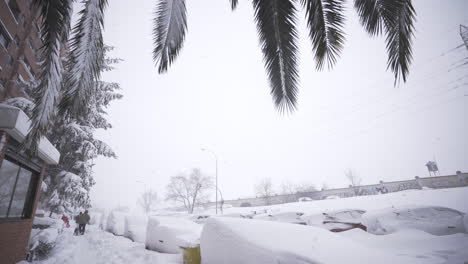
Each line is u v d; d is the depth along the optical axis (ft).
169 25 11.93
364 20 10.06
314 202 97.71
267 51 12.02
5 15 51.70
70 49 9.06
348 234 23.15
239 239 12.53
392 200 67.31
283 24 11.32
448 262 11.85
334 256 10.61
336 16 10.63
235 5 12.34
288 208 85.46
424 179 121.90
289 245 11.51
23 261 19.56
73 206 58.44
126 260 22.24
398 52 8.93
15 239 18.78
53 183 54.03
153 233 27.43
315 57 11.10
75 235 43.45
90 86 9.43
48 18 8.97
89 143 54.19
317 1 10.68
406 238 19.02
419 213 23.57
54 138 51.47
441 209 23.61
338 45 10.71
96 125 60.44
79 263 21.13
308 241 12.50
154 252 25.35
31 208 22.22
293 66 12.09
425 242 17.28
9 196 18.01
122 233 47.01
